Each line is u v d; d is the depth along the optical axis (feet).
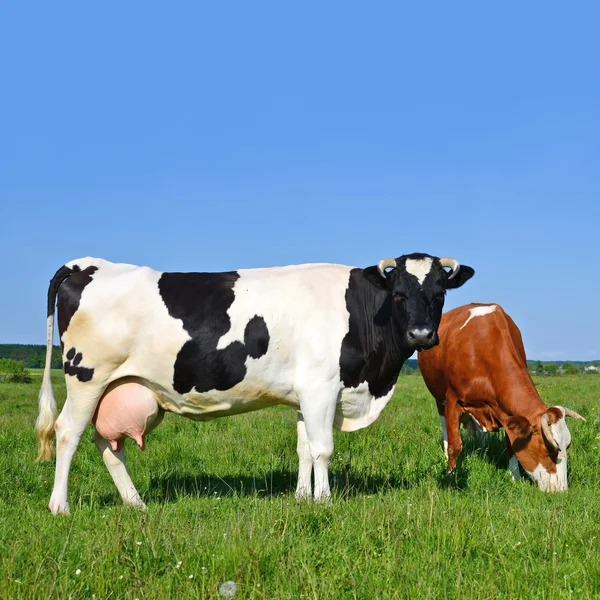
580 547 14.65
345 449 28.81
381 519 15.47
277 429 34.42
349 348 20.47
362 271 21.01
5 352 257.14
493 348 24.77
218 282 20.16
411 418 38.27
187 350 19.51
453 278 21.15
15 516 17.38
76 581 12.17
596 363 306.76
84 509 18.81
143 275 19.99
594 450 26.73
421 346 19.43
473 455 25.68
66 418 20.02
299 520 15.43
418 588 11.97
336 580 12.27
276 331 19.85
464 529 15.06
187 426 35.45
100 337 19.51
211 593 11.30
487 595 11.75
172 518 16.83
